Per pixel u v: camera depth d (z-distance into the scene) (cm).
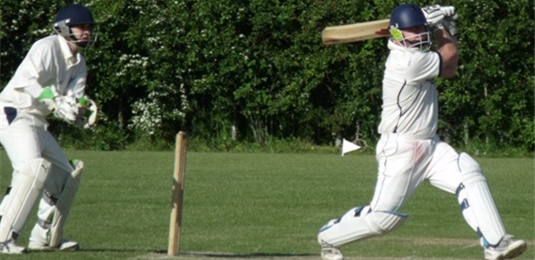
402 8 2242
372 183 5119
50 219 2608
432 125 2253
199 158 7000
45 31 8162
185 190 4706
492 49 7962
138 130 8362
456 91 8006
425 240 3266
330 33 2422
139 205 4091
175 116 8325
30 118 2498
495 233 2198
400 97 2220
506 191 4850
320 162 6675
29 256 2455
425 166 2262
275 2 8144
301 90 8225
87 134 8375
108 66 8238
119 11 8194
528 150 8169
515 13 7956
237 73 8250
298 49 8162
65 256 2495
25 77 2458
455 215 3962
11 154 2505
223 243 3148
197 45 8225
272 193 4619
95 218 3712
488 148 8144
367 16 8038
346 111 8219
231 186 4903
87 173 5475
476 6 7900
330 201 4353
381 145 2273
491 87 8094
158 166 6012
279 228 3553
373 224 2264
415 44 2233
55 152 2567
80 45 2522
